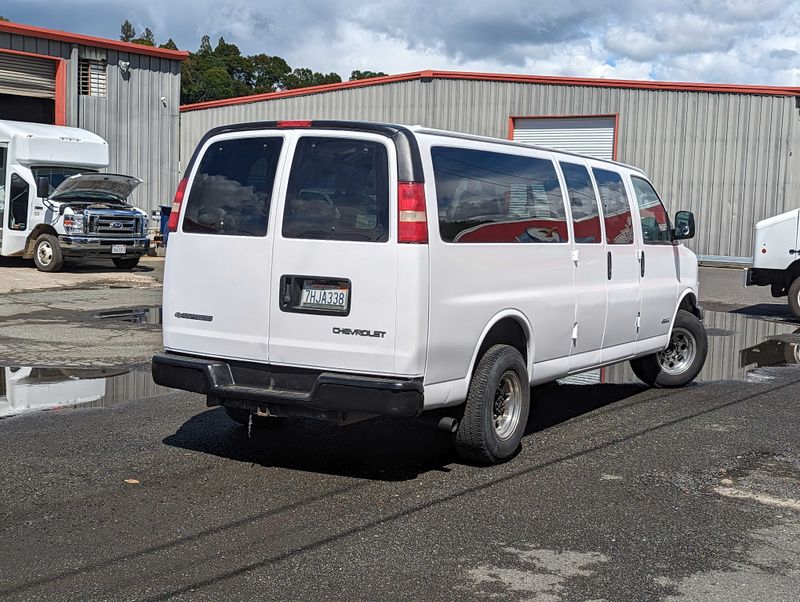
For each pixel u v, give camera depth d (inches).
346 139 225.8
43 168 795.4
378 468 242.2
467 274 232.5
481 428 239.8
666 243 347.3
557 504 214.5
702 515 208.4
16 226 797.9
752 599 162.2
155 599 157.6
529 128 1203.2
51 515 199.9
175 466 239.6
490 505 212.8
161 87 1059.3
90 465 238.5
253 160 236.7
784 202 1093.8
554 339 273.6
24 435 268.4
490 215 242.8
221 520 199.0
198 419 292.2
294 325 226.5
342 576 169.2
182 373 240.7
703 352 367.6
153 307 580.1
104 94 1013.8
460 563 176.7
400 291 215.9
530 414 314.5
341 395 218.5
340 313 221.1
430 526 197.6
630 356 323.9
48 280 724.0
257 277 231.0
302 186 228.2
